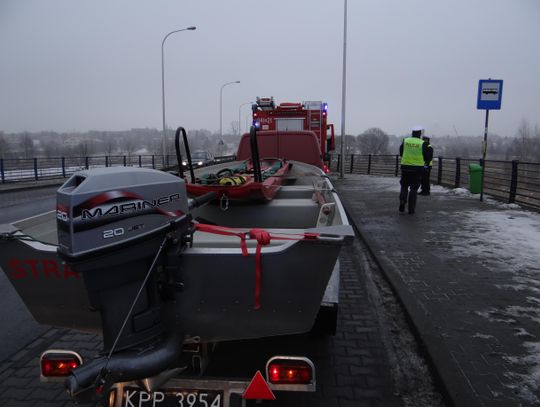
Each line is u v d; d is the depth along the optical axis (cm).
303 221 416
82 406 322
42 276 261
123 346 225
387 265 612
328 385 341
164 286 239
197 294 247
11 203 1495
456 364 342
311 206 413
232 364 374
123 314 226
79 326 284
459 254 665
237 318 253
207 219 426
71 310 273
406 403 318
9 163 2622
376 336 424
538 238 760
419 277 559
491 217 963
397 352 393
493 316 436
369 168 2470
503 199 1210
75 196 201
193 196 415
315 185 502
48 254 250
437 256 656
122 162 3612
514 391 306
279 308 247
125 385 243
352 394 330
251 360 380
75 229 202
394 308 494
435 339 385
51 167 2667
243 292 244
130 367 218
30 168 2519
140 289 227
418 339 402
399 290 512
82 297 264
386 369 364
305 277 237
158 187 230
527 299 481
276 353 392
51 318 283
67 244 207
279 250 234
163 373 237
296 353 390
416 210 1078
